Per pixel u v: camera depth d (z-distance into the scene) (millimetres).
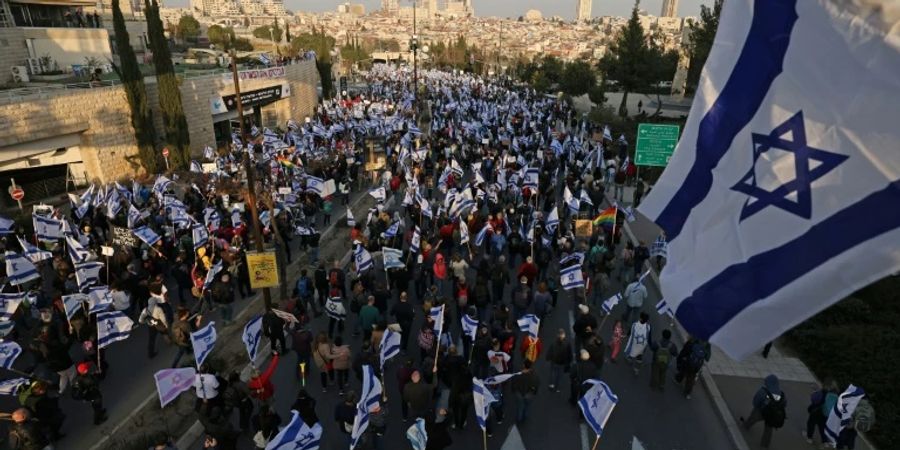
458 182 24469
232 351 13422
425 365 10867
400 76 84312
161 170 31562
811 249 3984
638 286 13914
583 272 15961
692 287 4707
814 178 4066
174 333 12180
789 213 4156
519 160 25781
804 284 3965
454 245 18328
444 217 18281
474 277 17078
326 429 10656
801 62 4242
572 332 14141
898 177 3670
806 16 4250
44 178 27375
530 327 11039
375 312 12477
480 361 11492
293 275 17922
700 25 46969
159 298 12883
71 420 10898
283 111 49625
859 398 9484
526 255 16203
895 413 10805
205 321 14914
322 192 20047
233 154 30969
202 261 15781
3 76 33969
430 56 133375
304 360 11711
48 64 37094
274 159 26422
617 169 27688
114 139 29406
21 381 9789
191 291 15414
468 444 10211
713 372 12508
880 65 3789
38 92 26016
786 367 12797
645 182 29219
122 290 14117
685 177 5121
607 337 14008
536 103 58938
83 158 28422
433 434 8883
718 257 4594
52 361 11117
